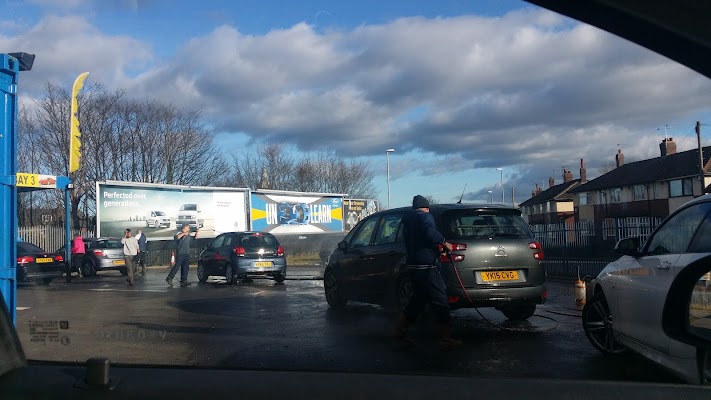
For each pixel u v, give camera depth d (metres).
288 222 33.62
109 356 5.69
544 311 9.37
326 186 44.09
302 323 8.21
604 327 6.09
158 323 8.09
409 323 6.68
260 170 41.88
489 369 5.40
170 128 18.80
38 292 12.84
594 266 16.28
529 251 7.62
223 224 29.48
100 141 16.09
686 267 4.47
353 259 9.38
